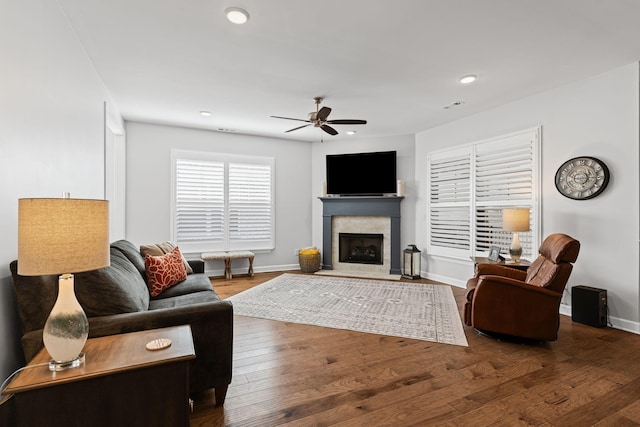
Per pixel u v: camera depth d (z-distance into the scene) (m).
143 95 3.95
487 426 1.77
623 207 3.21
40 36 1.93
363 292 4.64
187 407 1.39
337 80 3.53
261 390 2.13
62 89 2.28
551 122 3.81
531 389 2.14
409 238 6.00
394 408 1.93
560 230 3.72
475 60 3.07
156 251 3.44
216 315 1.90
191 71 3.29
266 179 6.21
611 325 3.31
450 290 4.77
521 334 2.84
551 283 2.82
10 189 1.60
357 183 6.18
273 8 2.26
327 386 2.18
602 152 3.36
